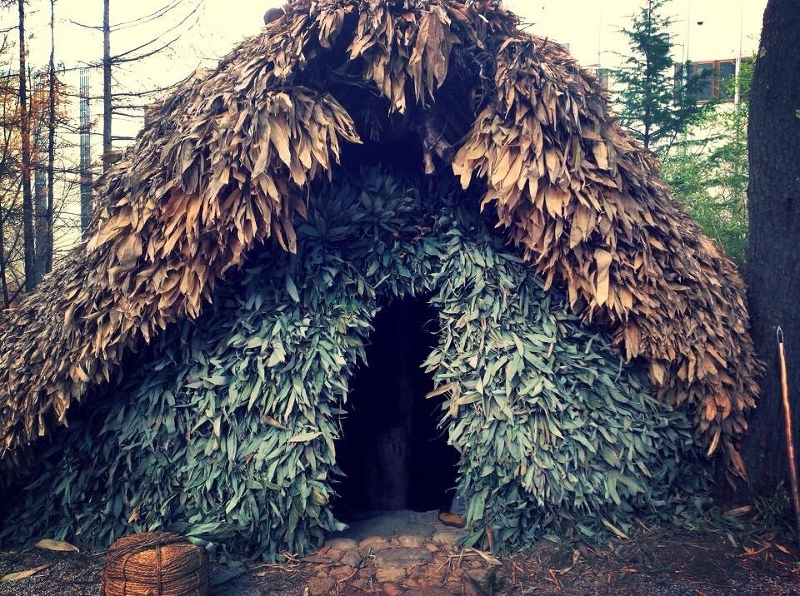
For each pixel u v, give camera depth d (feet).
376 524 15.10
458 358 13.69
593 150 13.19
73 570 12.37
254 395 12.85
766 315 14.38
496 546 13.16
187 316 13.24
